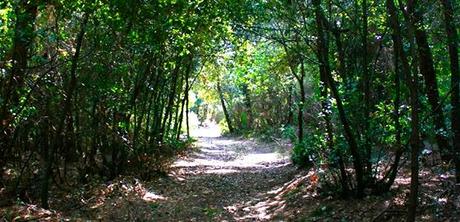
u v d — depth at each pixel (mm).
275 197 12320
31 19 8906
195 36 14109
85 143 13383
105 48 10445
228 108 44438
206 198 12938
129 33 10727
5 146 10109
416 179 6086
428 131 8461
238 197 13180
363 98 9594
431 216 7949
